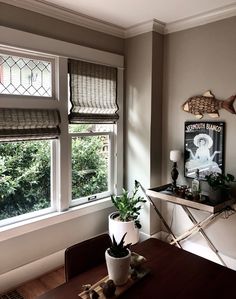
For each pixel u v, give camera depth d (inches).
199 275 53.1
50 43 102.0
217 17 105.6
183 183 121.0
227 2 97.7
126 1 96.6
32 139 100.6
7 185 99.9
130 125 130.9
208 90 110.7
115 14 108.5
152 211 126.8
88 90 117.2
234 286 49.8
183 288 49.1
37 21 98.9
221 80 106.8
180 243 122.6
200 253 117.3
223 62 105.8
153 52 119.9
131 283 49.9
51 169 110.5
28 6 95.5
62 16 105.0
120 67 128.1
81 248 59.4
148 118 123.0
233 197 104.7
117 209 125.9
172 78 122.6
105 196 130.7
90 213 122.0
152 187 125.6
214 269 55.3
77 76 113.0
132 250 62.8
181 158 120.6
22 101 96.9
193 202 97.8
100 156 128.3
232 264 107.9
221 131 107.0
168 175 127.4
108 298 46.1
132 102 129.1
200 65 112.7
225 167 107.4
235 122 103.7
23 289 97.6
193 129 115.7
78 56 111.3
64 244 113.4
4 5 90.6
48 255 108.4
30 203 106.3
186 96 118.1
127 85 130.7
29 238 102.2
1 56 92.9
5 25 91.2
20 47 94.1
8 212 100.7
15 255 98.9
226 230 109.0
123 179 134.9
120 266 48.4
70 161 116.5
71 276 56.6
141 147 126.9
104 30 120.2
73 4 98.8
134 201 118.1
